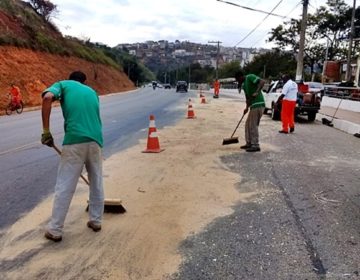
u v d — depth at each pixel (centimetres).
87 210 520
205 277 359
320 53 4719
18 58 3073
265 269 373
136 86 8775
